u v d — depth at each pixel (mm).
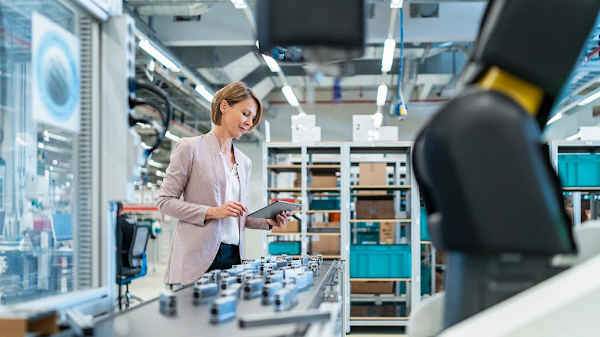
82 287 1296
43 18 1136
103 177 1309
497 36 848
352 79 9852
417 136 982
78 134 1311
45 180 2443
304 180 5668
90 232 1300
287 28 812
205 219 1983
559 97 886
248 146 13672
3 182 2568
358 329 5445
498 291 855
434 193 885
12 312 822
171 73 7992
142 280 8820
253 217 2283
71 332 854
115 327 965
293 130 5965
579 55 860
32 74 1103
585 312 735
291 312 928
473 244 814
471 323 777
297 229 5980
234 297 1071
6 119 2619
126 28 1313
